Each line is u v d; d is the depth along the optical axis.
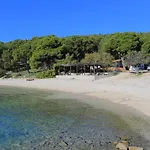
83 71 89.75
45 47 98.19
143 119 25.77
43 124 25.09
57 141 19.66
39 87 64.44
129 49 92.19
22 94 52.00
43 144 19.06
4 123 25.88
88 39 111.19
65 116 28.61
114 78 66.69
